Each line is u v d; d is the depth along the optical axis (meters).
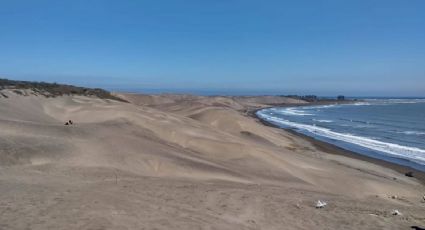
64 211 9.33
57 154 18.69
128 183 14.34
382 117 94.75
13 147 18.03
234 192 14.17
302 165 26.38
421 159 36.41
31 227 8.00
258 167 23.84
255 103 174.75
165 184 14.84
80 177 15.02
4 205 9.52
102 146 21.31
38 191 11.46
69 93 62.34
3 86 51.53
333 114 107.62
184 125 36.44
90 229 8.11
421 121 82.25
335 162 32.22
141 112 42.75
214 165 21.77
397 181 26.45
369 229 10.22
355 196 19.27
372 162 34.50
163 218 9.61
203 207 11.30
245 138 41.28
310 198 14.96
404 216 12.27
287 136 49.38
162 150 23.09
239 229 9.44
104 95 73.69
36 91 54.91
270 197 13.86
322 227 10.23
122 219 9.09
